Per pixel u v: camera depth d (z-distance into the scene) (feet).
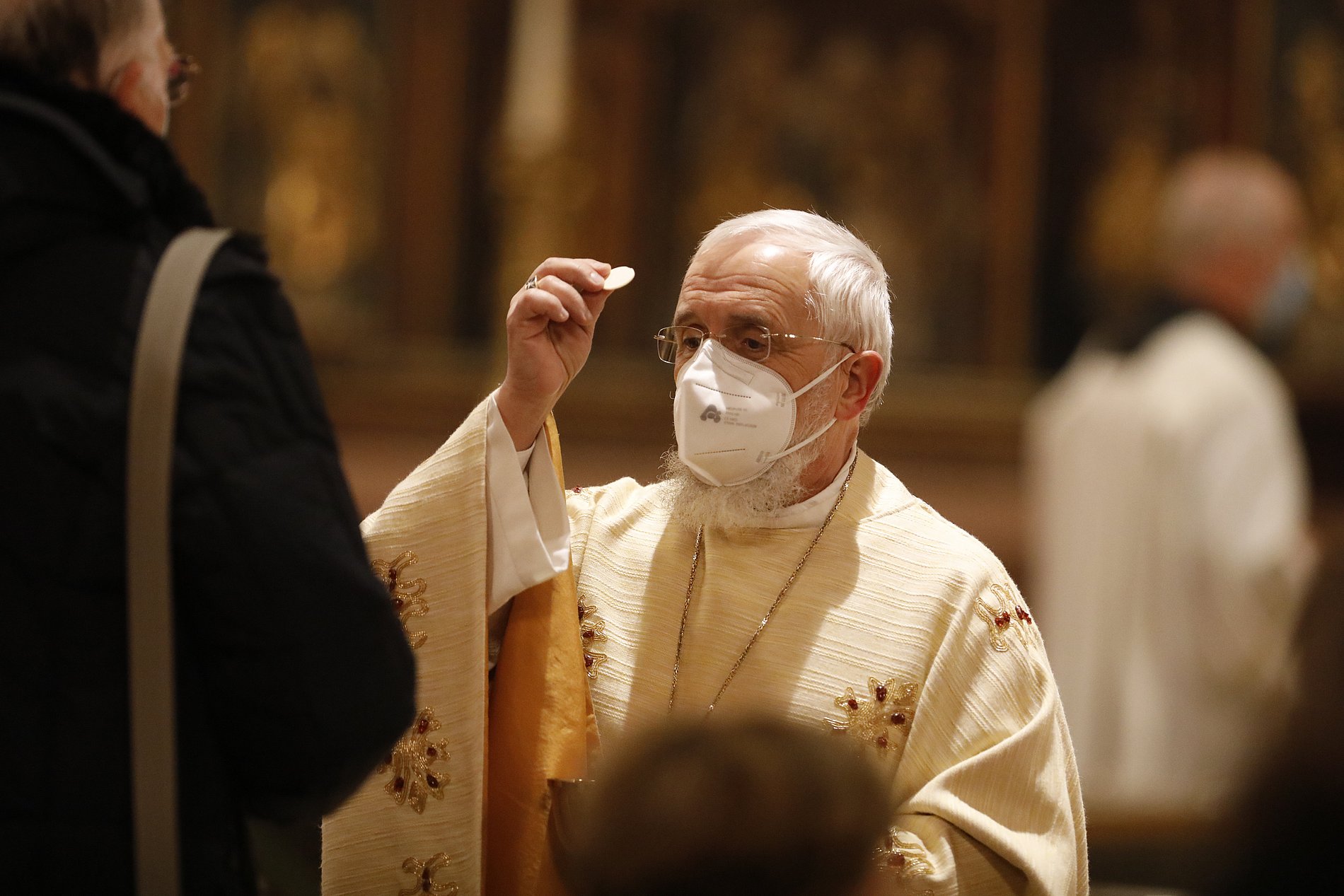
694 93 119.55
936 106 121.90
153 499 18.31
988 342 120.78
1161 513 62.69
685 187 119.03
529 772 27.40
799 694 27.43
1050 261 122.01
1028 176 121.60
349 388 110.11
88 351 18.76
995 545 109.91
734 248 28.96
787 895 13.14
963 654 27.25
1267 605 60.54
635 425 111.96
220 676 18.79
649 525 30.60
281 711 18.70
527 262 112.37
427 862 27.12
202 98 111.24
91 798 18.45
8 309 18.78
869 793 13.84
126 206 19.31
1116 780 61.36
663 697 28.22
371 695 19.20
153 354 18.62
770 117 120.47
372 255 114.62
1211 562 61.46
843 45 121.70
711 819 13.30
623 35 118.01
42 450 18.45
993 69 122.42
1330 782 13.24
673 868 13.17
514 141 110.32
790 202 120.16
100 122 19.54
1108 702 63.26
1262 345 76.64
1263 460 62.08
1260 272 64.49
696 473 28.73
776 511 29.14
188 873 18.88
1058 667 64.64
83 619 18.56
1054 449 67.15
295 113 113.50
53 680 18.44
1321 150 121.70
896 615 27.84
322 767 18.95
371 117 115.14
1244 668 60.44
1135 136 122.42
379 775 27.55
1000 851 25.29
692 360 28.45
